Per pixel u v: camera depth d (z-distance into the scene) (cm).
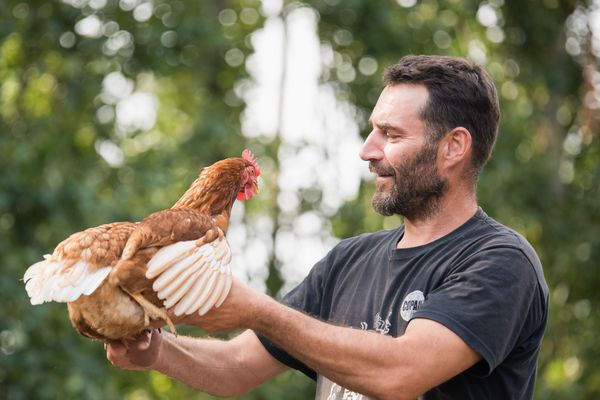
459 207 349
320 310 376
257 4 1238
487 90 351
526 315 326
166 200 1049
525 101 1228
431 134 345
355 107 1196
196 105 1163
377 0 1158
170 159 1088
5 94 1016
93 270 288
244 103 1201
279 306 305
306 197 1189
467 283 320
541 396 1047
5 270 873
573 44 1226
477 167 352
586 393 1066
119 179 1029
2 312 864
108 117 1027
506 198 1153
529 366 340
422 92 347
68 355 904
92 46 1005
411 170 345
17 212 915
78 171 984
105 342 312
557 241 1172
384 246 362
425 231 350
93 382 906
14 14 1007
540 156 1218
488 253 328
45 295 285
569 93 1231
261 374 380
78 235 293
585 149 1197
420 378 307
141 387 1060
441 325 312
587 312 1123
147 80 1162
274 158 1194
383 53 1171
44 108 1019
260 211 1202
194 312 297
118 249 292
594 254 1113
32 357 882
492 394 331
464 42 1223
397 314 339
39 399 888
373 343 306
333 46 1205
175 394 1104
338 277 372
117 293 291
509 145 1171
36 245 907
